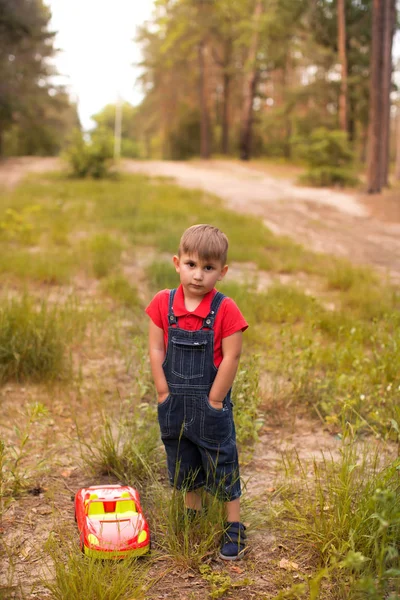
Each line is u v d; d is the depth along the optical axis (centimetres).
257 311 771
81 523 312
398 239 1616
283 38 4050
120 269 970
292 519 343
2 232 1245
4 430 443
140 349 504
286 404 504
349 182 2845
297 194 2516
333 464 373
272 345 642
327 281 996
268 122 4112
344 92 3569
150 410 449
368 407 484
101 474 391
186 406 301
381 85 2617
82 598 267
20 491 361
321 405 492
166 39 5031
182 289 309
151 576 295
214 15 4666
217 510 321
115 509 318
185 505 320
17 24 3912
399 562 289
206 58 5209
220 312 299
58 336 579
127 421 458
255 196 2372
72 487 375
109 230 1415
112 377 556
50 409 485
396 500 308
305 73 5509
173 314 302
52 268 919
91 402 500
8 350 541
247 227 1581
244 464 406
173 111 6134
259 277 1050
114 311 762
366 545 296
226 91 5350
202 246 293
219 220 1656
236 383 440
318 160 2853
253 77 4603
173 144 6038
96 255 1041
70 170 2872
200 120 5925
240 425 427
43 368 539
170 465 324
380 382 527
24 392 516
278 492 367
